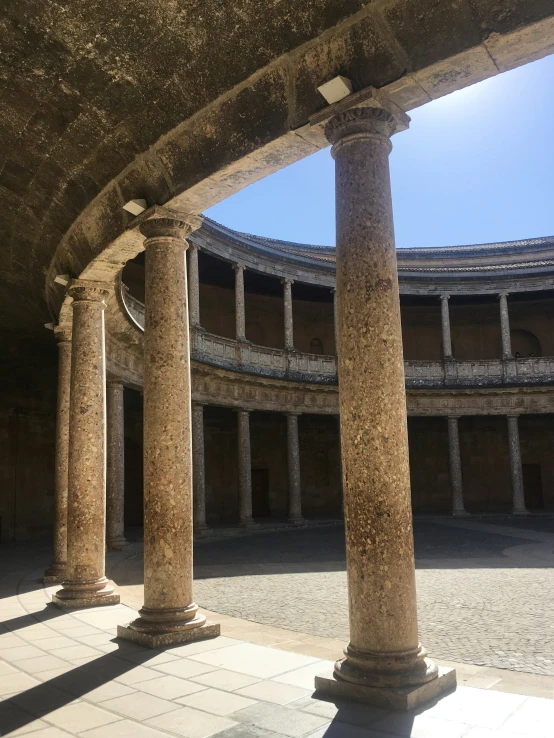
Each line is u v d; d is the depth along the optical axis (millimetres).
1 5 7535
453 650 8547
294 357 33812
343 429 6801
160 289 9555
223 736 5617
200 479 27844
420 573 15945
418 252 45000
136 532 27953
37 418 28375
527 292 38438
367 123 7066
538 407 36656
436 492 40750
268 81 7824
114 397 22156
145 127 9164
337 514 38250
